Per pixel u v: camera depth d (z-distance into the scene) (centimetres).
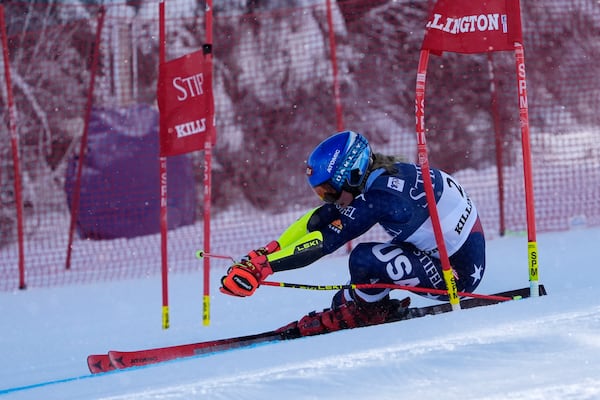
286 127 5119
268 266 1260
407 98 5034
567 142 4641
